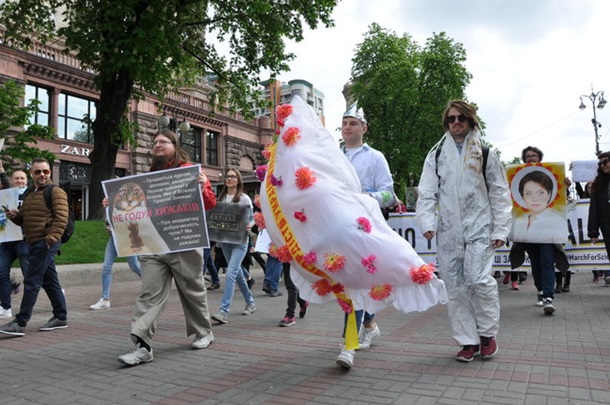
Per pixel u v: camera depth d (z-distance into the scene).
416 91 32.59
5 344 4.85
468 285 3.85
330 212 3.53
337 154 3.73
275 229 3.85
